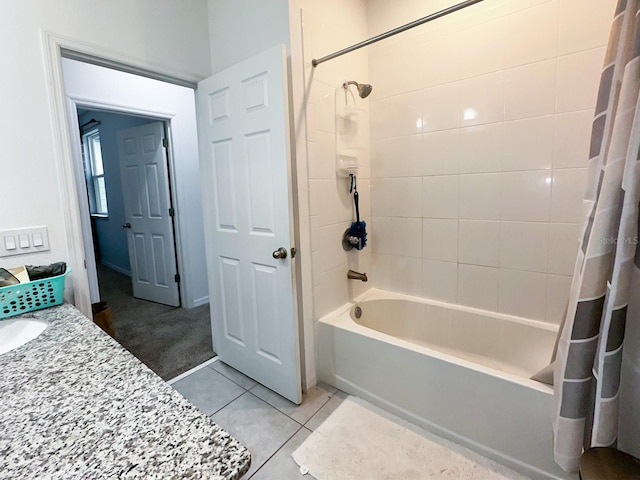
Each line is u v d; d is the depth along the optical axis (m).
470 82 1.91
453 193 2.05
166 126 3.18
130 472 0.49
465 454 1.46
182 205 3.25
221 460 0.51
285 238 1.70
